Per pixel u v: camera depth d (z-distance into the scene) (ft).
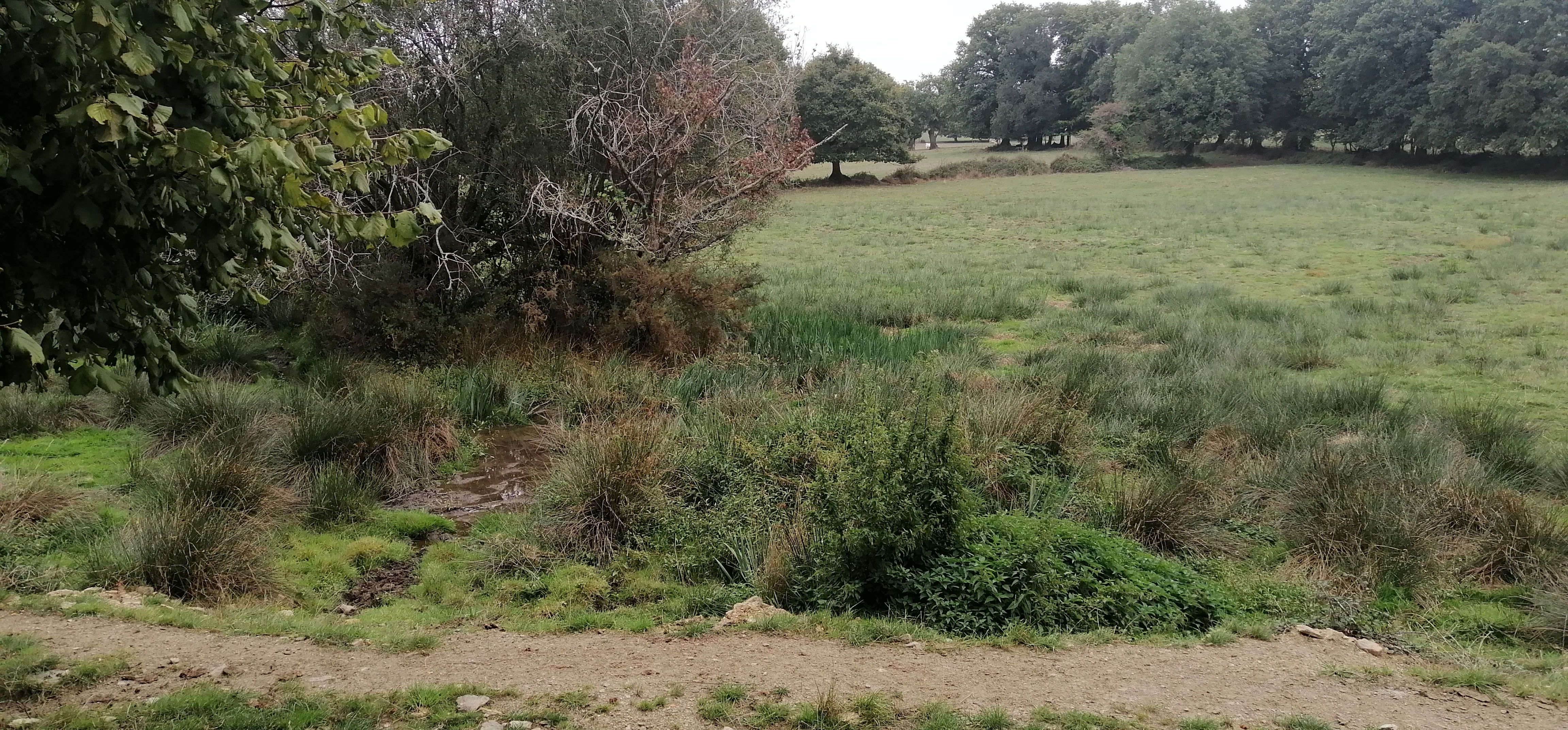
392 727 12.71
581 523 22.58
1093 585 18.25
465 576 20.84
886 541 18.52
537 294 38.24
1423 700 14.07
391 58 13.76
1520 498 21.67
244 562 19.62
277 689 13.88
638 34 41.45
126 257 10.66
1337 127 211.41
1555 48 160.86
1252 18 225.56
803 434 26.27
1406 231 90.02
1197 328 45.32
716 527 22.36
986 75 295.69
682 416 31.07
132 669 14.35
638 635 17.42
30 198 10.00
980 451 25.16
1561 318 47.19
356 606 19.61
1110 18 279.69
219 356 35.60
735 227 42.52
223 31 11.15
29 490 21.52
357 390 31.37
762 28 45.91
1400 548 20.44
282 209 11.90
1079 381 32.71
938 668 15.21
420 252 39.42
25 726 12.11
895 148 198.59
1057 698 13.93
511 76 39.06
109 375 10.95
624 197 39.50
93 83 9.60
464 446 29.37
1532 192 135.23
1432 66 176.86
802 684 14.33
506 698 13.76
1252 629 17.49
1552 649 17.28
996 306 53.57
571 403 33.04
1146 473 25.84
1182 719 13.15
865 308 51.80
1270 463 26.03
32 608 16.85
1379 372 38.01
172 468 23.85
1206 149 245.86
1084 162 219.61
